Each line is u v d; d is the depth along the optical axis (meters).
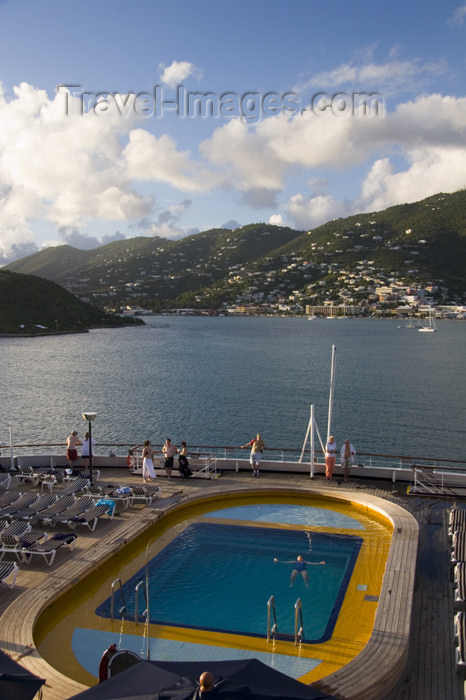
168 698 4.85
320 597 10.75
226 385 66.75
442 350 121.12
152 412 49.81
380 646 8.58
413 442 40.69
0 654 6.22
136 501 15.86
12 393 59.88
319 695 5.15
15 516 13.97
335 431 43.59
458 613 9.16
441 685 8.10
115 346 125.44
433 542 13.25
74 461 19.14
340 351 116.12
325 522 14.80
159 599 10.73
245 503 16.38
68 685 7.58
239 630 9.58
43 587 10.70
